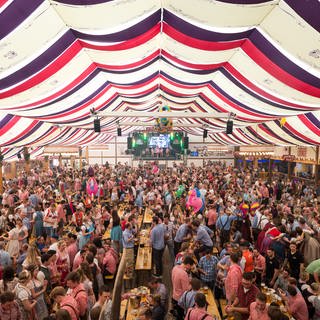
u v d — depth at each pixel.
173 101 10.53
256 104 6.98
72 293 3.82
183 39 4.27
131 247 6.33
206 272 5.14
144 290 4.52
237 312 3.54
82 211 8.44
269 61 4.37
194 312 3.30
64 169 21.73
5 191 12.03
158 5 3.40
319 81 4.20
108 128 14.80
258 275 5.64
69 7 3.12
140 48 4.75
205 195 11.74
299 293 4.03
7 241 6.72
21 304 3.77
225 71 5.93
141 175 18.14
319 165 13.94
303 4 2.84
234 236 6.62
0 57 3.57
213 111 10.16
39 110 6.77
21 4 2.83
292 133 9.54
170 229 7.23
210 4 3.12
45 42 3.70
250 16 3.36
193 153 25.73
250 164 23.14
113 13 3.33
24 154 13.85
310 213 8.52
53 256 4.67
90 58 5.01
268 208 9.13
